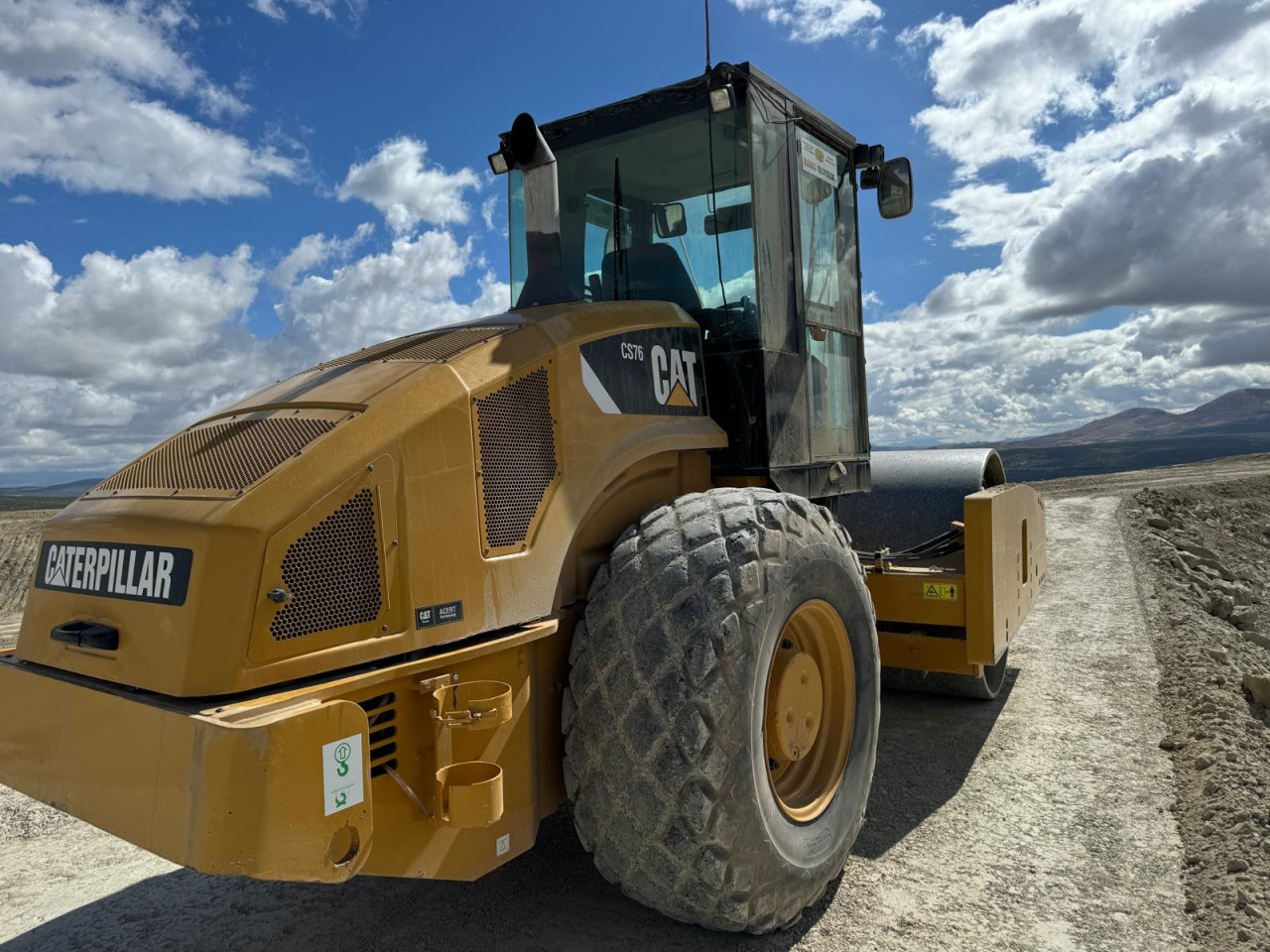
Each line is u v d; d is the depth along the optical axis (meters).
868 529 4.82
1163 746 3.95
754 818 2.28
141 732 1.73
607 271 3.65
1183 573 9.06
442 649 2.08
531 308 2.86
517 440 2.32
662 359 2.95
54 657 2.11
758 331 3.23
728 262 3.31
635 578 2.38
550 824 3.36
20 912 2.88
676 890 2.28
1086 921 2.55
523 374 2.38
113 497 2.16
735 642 2.27
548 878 2.93
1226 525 15.40
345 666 1.86
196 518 1.82
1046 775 3.68
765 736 2.46
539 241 2.96
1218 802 3.22
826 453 3.86
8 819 3.70
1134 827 3.16
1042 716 4.46
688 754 2.20
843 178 4.22
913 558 4.38
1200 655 5.34
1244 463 26.67
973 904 2.67
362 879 3.00
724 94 3.18
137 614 1.87
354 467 1.92
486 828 2.18
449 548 2.09
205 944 2.63
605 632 2.36
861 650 2.91
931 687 4.69
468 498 2.15
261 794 1.55
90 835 3.54
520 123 2.92
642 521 2.57
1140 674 5.11
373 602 1.93
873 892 2.76
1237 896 2.57
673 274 3.45
